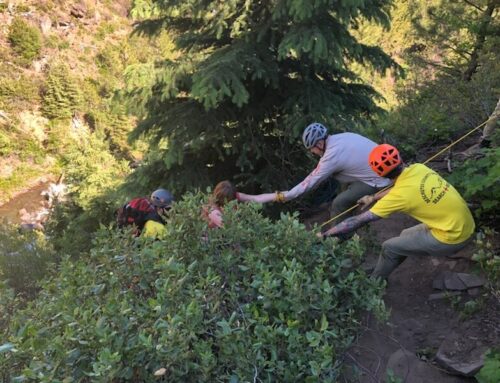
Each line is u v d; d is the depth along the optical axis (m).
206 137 5.95
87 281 2.77
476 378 2.72
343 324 2.65
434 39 10.45
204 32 6.13
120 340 2.06
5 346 2.02
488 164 4.21
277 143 6.29
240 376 2.05
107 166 14.90
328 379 2.10
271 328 2.18
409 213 3.29
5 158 27.75
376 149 3.25
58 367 2.02
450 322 3.43
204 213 3.07
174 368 2.05
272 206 6.02
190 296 2.36
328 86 5.95
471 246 4.06
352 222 3.37
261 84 5.88
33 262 7.35
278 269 2.70
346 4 4.73
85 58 34.12
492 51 8.91
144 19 6.44
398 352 3.17
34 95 30.03
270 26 5.41
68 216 13.09
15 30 31.38
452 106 7.24
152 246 2.82
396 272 4.14
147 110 6.16
